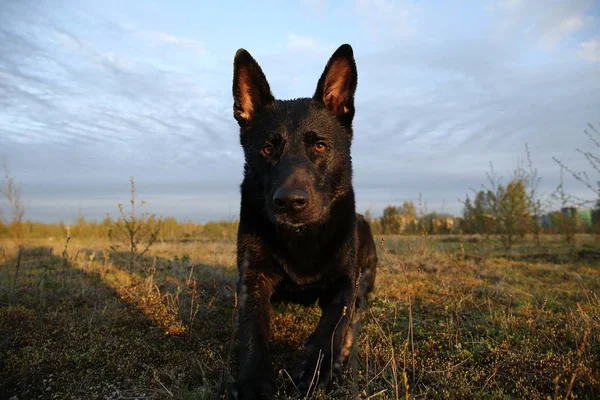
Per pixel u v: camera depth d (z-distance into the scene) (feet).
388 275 3.64
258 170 2.06
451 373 1.53
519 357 1.65
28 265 4.06
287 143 2.03
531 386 1.40
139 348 1.85
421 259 4.63
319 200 1.94
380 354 1.70
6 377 1.55
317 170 2.02
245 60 2.27
